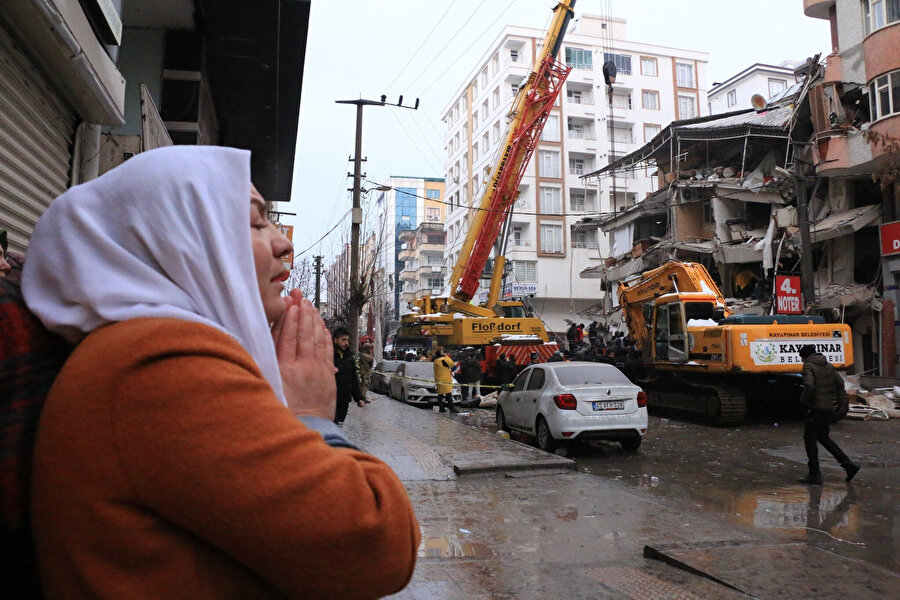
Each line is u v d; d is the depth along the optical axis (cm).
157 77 963
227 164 100
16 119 512
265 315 101
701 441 1160
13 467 78
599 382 1066
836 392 809
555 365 1128
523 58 5081
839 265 2156
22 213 535
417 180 9025
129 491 73
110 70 612
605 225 3550
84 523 72
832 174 2031
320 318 119
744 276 2538
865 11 1972
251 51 1016
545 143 5025
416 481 725
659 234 3234
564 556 463
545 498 652
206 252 91
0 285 86
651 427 1372
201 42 983
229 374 79
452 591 385
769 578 402
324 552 77
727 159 2909
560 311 4947
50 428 75
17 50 494
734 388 1352
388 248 8825
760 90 4194
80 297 84
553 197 4994
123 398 74
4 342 80
